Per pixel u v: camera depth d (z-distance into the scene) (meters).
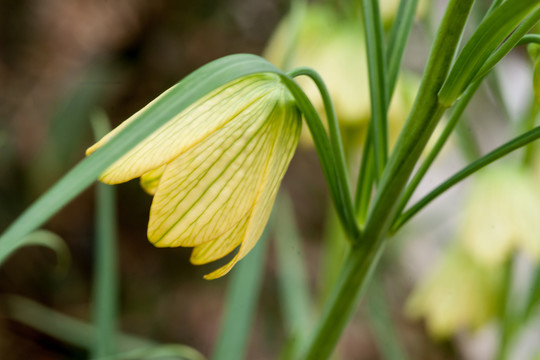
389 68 0.21
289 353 0.31
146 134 0.16
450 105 0.19
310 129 0.19
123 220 0.59
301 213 0.62
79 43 0.56
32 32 0.55
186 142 0.19
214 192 0.19
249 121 0.19
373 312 0.35
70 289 0.57
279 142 0.20
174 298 0.58
